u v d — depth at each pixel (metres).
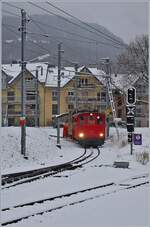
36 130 45.03
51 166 29.19
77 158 35.16
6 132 36.19
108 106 55.16
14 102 83.94
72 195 18.30
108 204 15.91
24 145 33.38
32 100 85.62
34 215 14.22
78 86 84.31
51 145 42.84
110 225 12.58
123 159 33.38
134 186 20.94
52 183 21.72
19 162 31.56
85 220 13.30
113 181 22.52
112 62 67.19
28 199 16.94
